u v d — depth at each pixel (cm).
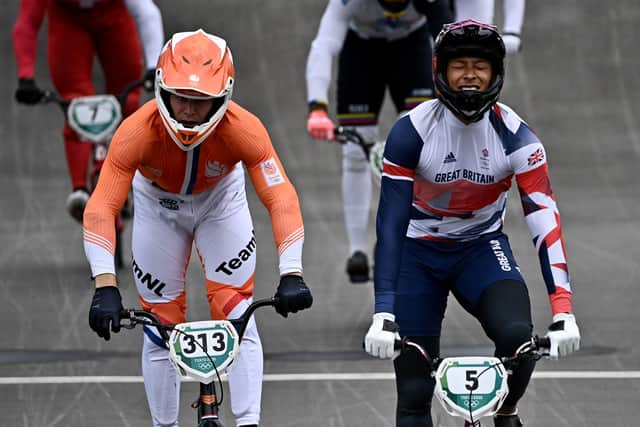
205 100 1644
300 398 2245
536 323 2822
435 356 1767
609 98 5853
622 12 6619
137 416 2144
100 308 1564
